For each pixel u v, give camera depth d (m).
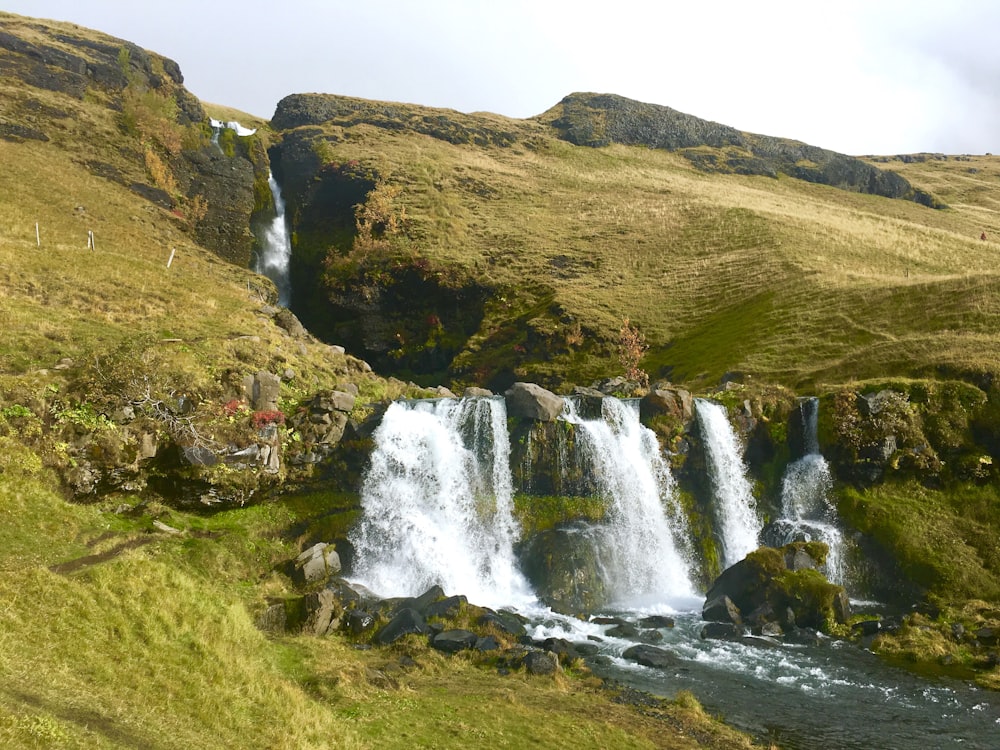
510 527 30.73
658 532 32.66
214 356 31.86
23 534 20.95
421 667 19.23
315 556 25.19
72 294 38.03
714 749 15.94
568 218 86.19
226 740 13.08
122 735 11.45
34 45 75.12
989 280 48.06
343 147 93.50
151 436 26.58
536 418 32.44
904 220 108.88
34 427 24.48
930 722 18.16
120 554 19.08
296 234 79.00
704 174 123.69
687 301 64.44
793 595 25.81
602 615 27.17
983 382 35.78
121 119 75.31
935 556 30.16
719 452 35.22
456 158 101.44
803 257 67.44
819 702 19.22
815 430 35.81
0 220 47.12
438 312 68.31
